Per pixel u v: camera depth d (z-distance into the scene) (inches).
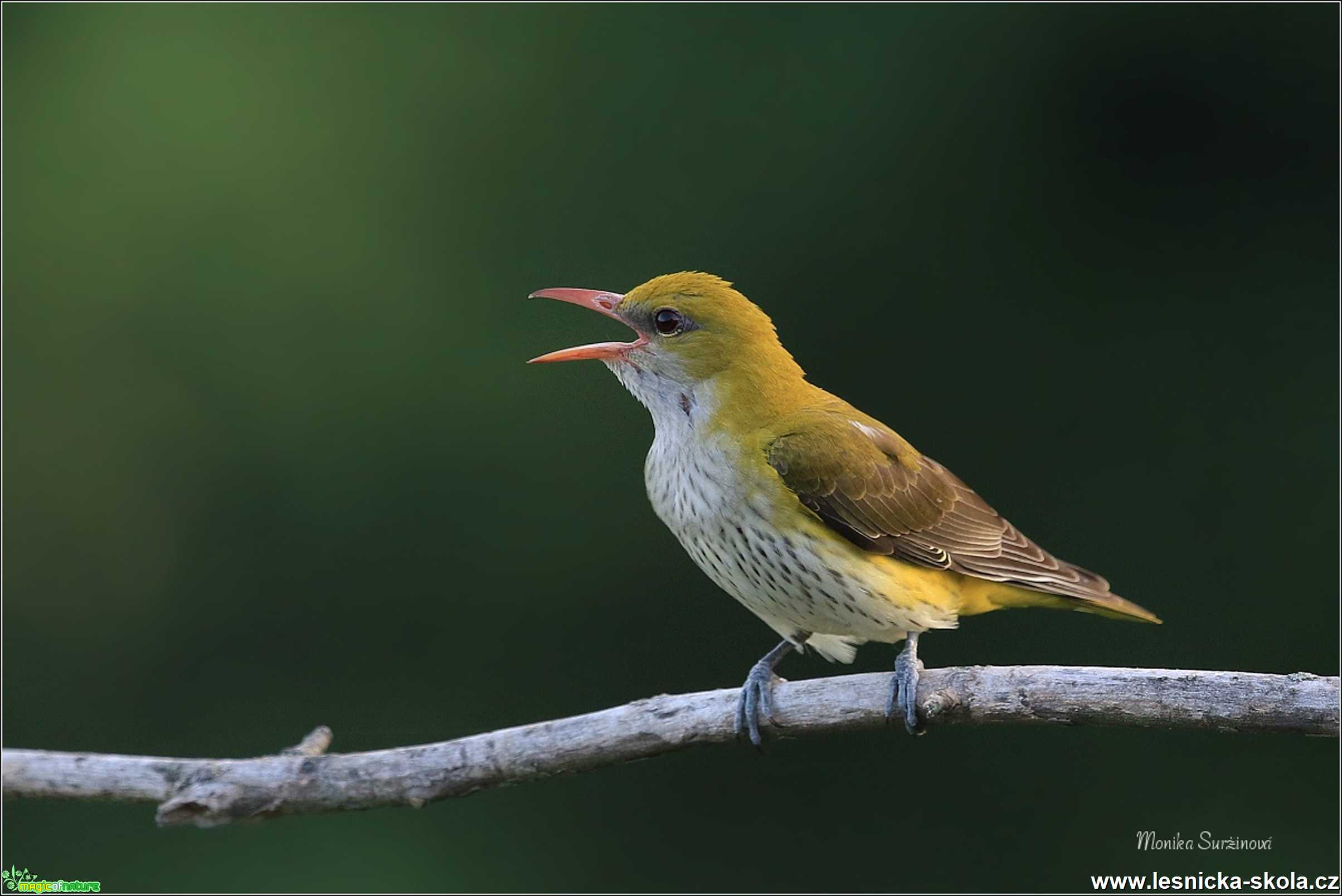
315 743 345.1
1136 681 333.7
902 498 431.5
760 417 433.1
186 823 328.8
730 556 428.1
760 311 452.8
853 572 418.3
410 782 342.0
